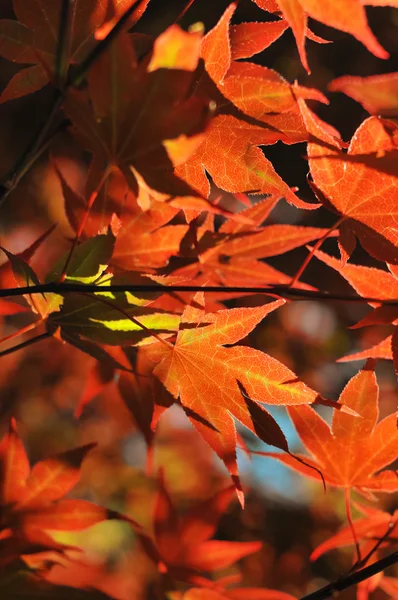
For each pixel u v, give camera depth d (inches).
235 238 31.1
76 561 30.2
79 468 30.3
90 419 71.7
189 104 28.5
